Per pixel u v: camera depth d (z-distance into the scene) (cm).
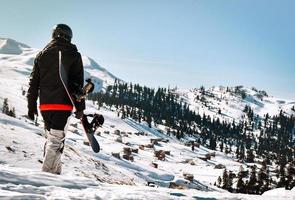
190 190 489
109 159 5903
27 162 1716
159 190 422
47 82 409
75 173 1916
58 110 408
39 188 288
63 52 406
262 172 10256
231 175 10431
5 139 2025
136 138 17562
